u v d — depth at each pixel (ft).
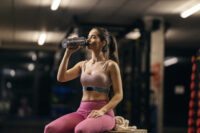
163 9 32.99
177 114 69.62
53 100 45.80
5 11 35.19
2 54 61.16
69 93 42.63
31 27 41.98
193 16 34.78
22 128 47.78
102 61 10.93
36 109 59.77
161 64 36.06
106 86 10.75
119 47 46.44
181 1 30.17
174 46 51.47
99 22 38.06
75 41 10.85
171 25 38.91
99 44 10.87
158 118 35.35
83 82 10.89
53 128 10.35
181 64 68.69
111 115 10.77
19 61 68.74
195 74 26.35
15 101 73.41
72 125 10.52
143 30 35.70
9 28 43.01
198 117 25.57
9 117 52.70
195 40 46.68
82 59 34.35
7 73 76.84
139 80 35.78
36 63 57.77
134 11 34.01
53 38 48.39
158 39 36.19
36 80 59.21
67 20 37.93
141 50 36.76
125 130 10.84
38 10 34.30
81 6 32.78
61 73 11.16
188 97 69.36
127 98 38.88
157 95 35.70
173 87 70.33
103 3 31.63
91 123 9.98
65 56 11.11
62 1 31.42
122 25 38.70
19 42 52.37
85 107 10.69
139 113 35.24
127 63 45.16
